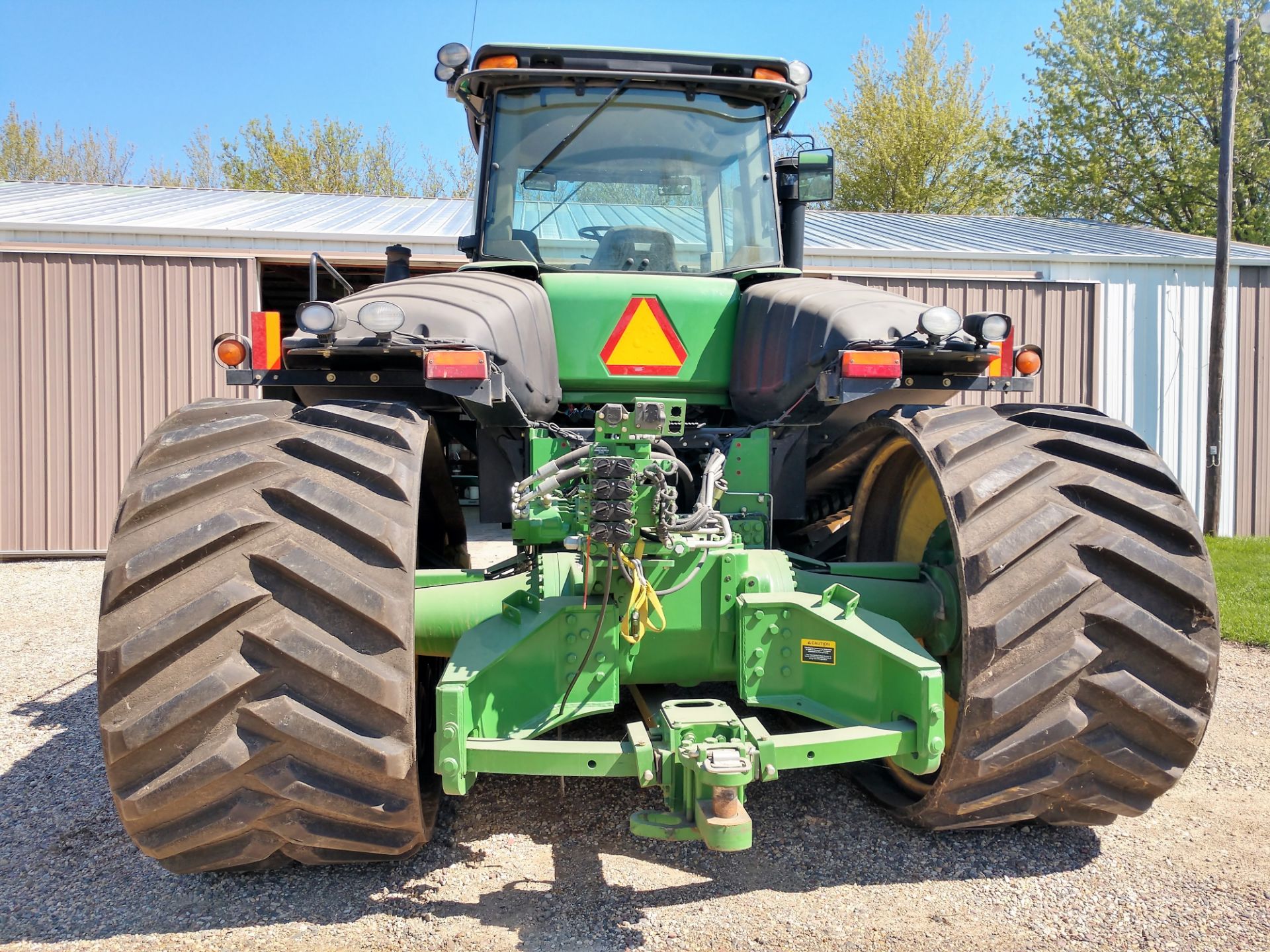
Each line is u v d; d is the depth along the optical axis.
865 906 2.29
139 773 1.97
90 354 9.14
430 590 2.54
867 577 2.73
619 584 2.38
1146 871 2.48
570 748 2.15
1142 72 24.34
